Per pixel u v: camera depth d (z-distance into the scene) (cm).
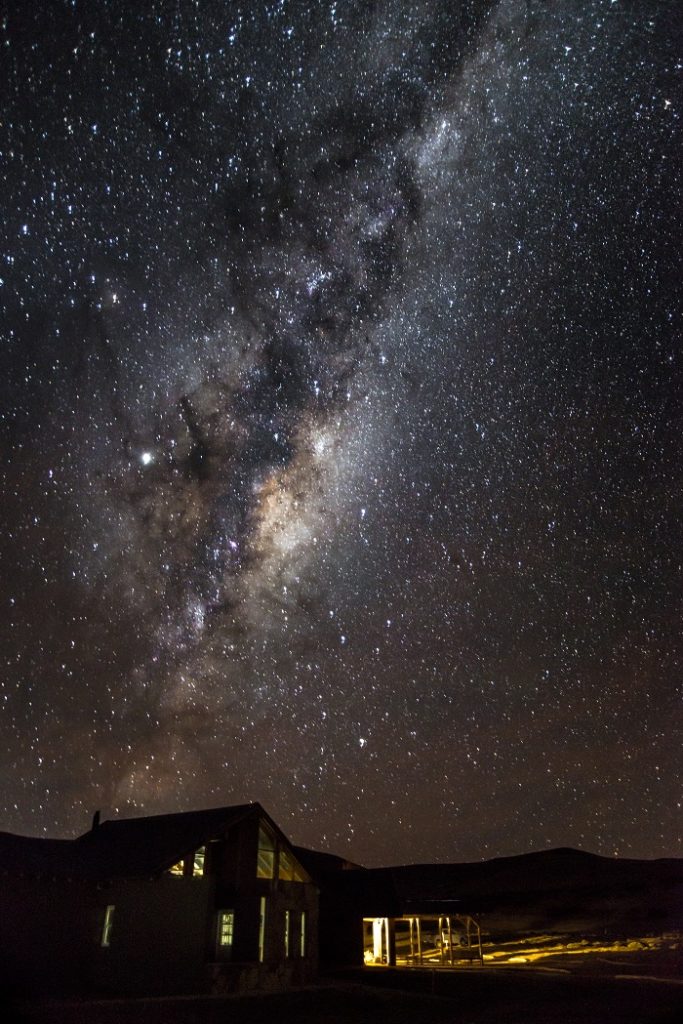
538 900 7356
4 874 1914
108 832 2523
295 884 2478
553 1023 1700
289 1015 1786
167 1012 1694
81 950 1992
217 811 2441
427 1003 2031
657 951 4028
